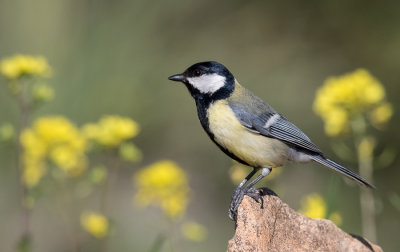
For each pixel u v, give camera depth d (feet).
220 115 25.52
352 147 40.93
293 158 26.66
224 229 45.50
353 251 21.94
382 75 49.78
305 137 26.50
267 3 52.13
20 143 29.27
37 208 40.55
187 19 51.98
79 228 36.88
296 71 50.80
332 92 29.32
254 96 26.50
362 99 28.89
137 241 41.70
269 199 22.25
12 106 43.93
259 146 25.54
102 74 48.52
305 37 51.90
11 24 49.96
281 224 21.97
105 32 49.88
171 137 49.62
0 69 31.83
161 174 29.27
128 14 50.85
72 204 34.86
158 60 50.34
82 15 50.78
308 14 51.83
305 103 49.37
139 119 48.70
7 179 42.45
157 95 49.52
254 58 51.57
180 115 49.62
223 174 48.47
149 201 29.45
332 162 26.40
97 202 40.50
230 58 51.57
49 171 33.27
